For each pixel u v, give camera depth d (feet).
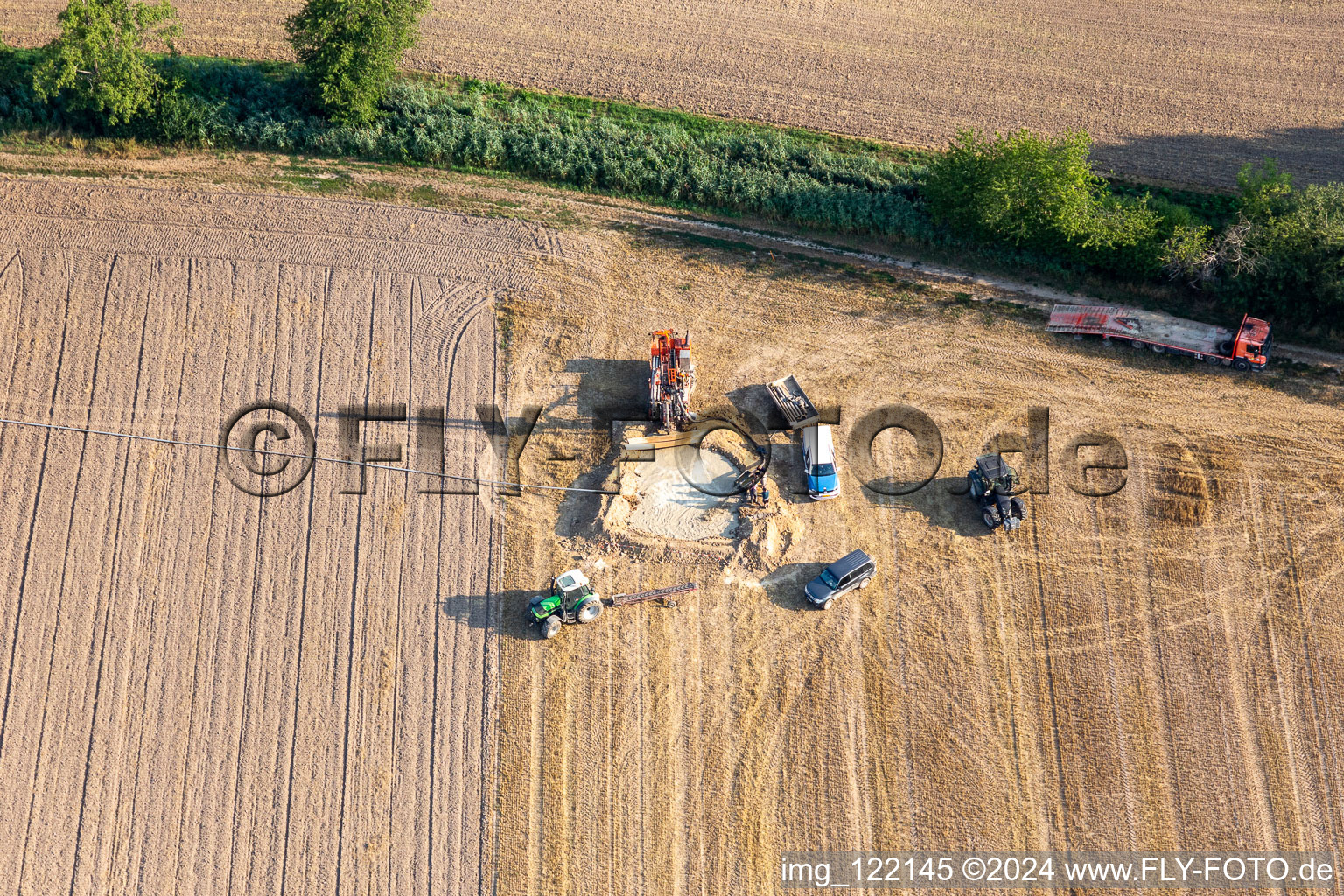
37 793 111.24
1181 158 161.48
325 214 150.61
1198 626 120.47
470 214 152.87
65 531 125.49
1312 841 108.47
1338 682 116.67
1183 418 135.33
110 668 117.80
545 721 115.34
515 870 107.65
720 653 119.14
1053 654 118.93
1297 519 127.03
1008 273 150.20
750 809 110.52
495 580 123.85
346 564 124.47
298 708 116.06
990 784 111.65
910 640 119.96
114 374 136.26
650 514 128.47
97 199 150.20
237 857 108.58
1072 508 128.47
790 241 153.48
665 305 145.28
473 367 139.03
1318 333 142.51
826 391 138.00
